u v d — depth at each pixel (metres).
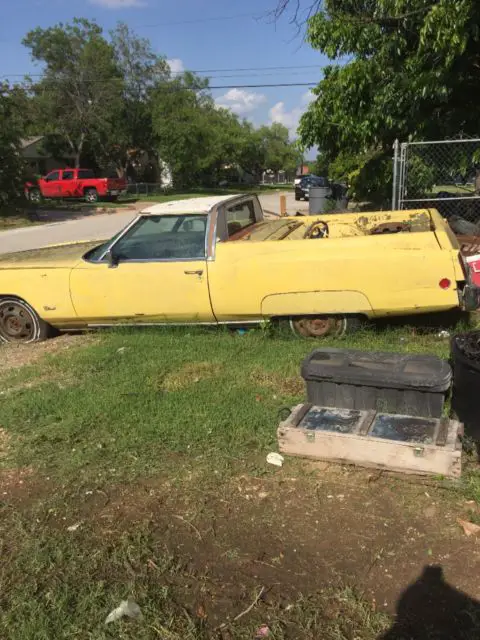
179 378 4.66
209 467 3.33
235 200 6.04
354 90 10.52
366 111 10.88
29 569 2.62
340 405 3.60
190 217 5.49
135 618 2.29
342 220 6.77
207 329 5.76
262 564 2.57
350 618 2.24
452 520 2.75
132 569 2.58
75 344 5.98
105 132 43.44
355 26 10.08
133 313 5.77
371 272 4.95
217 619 2.28
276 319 5.48
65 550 2.73
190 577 2.52
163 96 43.75
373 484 3.07
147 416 4.01
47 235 19.97
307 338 5.44
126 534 2.82
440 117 10.53
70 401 4.36
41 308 6.04
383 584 2.40
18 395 4.62
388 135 11.17
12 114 26.64
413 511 2.83
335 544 2.66
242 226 6.32
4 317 6.34
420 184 10.16
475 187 10.17
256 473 3.24
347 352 3.78
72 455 3.60
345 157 14.24
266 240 5.60
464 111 10.38
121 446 3.63
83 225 22.97
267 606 2.33
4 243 18.34
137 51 44.09
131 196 40.25
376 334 5.38
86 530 2.88
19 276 6.03
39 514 3.04
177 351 5.29
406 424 3.23
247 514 2.92
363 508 2.88
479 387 3.15
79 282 5.82
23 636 2.23
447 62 8.66
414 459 3.03
